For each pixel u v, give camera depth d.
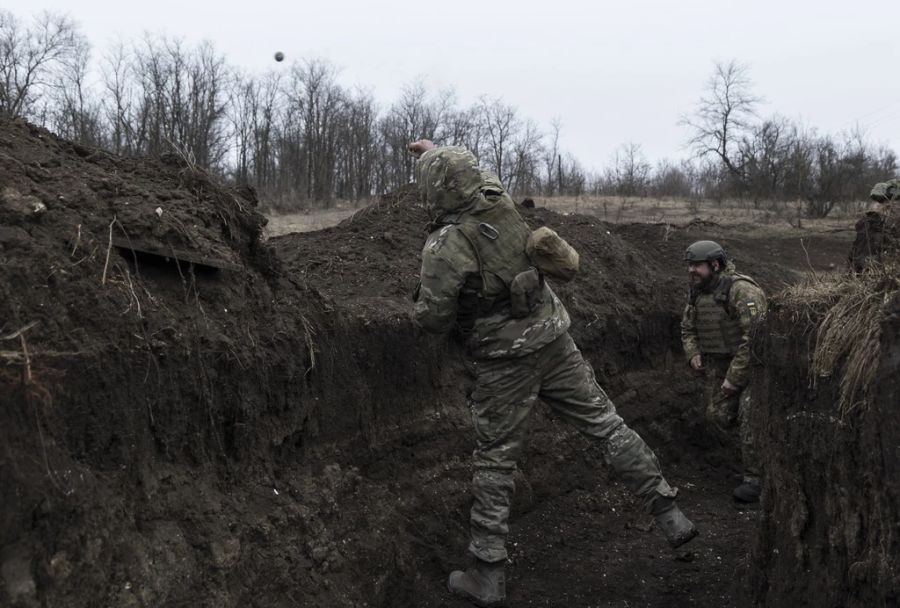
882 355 2.35
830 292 3.10
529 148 38.22
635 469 3.48
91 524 2.12
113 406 2.32
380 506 3.60
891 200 4.62
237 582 2.61
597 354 5.60
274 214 21.38
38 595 1.90
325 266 5.13
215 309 2.96
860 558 2.49
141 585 2.23
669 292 6.65
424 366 4.28
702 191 35.75
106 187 2.90
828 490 2.75
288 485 3.14
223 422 2.85
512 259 3.31
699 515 4.88
